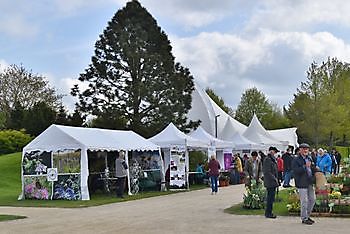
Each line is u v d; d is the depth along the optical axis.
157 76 42.88
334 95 54.53
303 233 11.67
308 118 54.75
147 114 42.38
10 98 59.62
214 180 25.34
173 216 15.78
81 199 22.72
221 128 57.53
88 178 24.28
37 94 60.53
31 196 23.72
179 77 43.34
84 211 18.11
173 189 28.34
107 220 15.16
